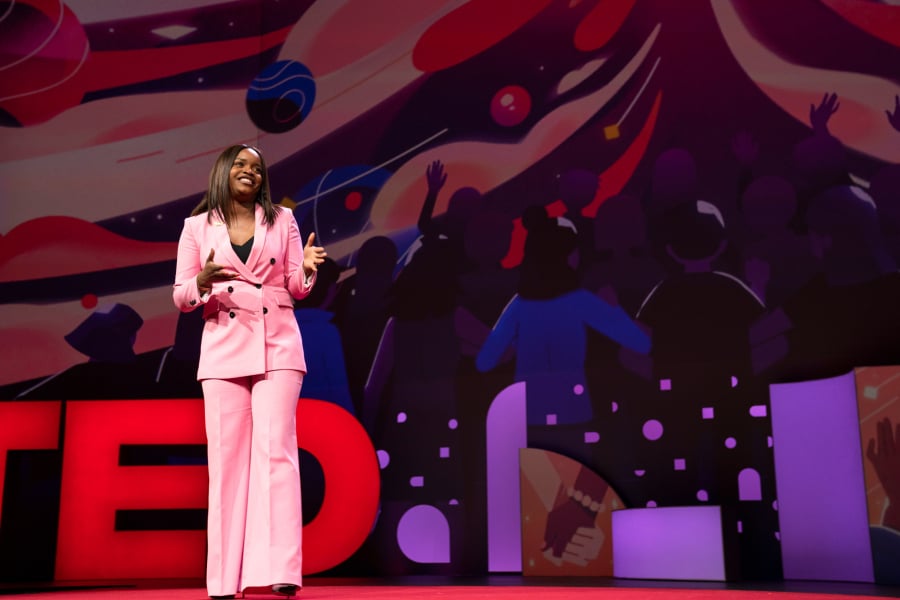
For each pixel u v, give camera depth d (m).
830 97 4.18
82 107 4.66
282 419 2.37
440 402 4.21
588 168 4.32
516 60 4.50
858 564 3.42
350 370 4.29
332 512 4.03
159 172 4.60
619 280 4.18
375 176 4.48
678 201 4.21
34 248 4.52
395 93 4.56
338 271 4.39
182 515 4.11
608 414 4.07
